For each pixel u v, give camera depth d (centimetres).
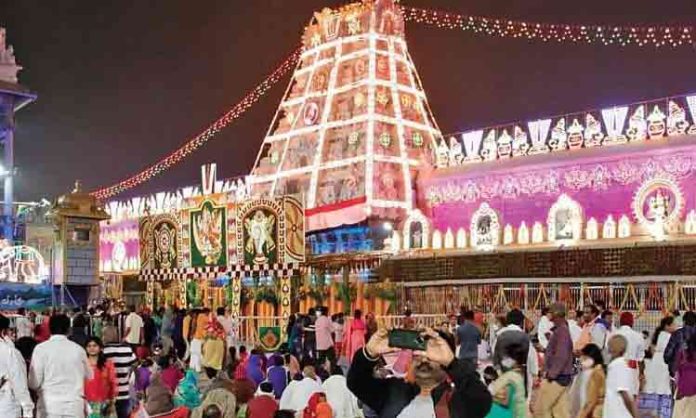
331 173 5256
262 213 3469
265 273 3453
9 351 1088
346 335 2672
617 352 1227
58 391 1134
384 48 5312
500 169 4406
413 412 589
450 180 4675
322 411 1307
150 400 1308
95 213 4494
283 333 3197
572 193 4103
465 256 3697
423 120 5303
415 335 583
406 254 3947
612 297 3184
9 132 5666
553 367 1405
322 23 5628
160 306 4025
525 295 3434
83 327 1730
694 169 3678
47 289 4156
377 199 4872
